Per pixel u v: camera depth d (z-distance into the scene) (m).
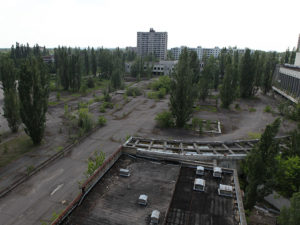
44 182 26.17
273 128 18.97
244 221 13.34
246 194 20.78
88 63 108.12
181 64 41.75
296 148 24.45
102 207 14.85
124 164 20.62
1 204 22.44
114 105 61.38
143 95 74.88
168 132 42.34
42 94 33.44
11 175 27.41
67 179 26.81
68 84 77.75
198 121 44.66
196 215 14.25
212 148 29.83
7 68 43.66
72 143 36.06
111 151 34.28
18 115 39.22
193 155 23.98
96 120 48.28
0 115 49.66
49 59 141.62
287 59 98.31
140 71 114.44
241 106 62.88
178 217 14.04
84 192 15.84
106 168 19.09
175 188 17.03
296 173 22.11
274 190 23.89
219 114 54.81
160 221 13.64
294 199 15.28
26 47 133.50
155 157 21.52
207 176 18.81
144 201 15.07
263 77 75.88
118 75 81.88
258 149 19.62
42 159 31.20
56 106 58.03
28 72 31.14
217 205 15.23
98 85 91.31
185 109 43.03
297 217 14.75
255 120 50.34
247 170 22.16
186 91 41.97
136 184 17.52
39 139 35.16
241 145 31.47
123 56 128.00
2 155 32.16
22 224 20.08
